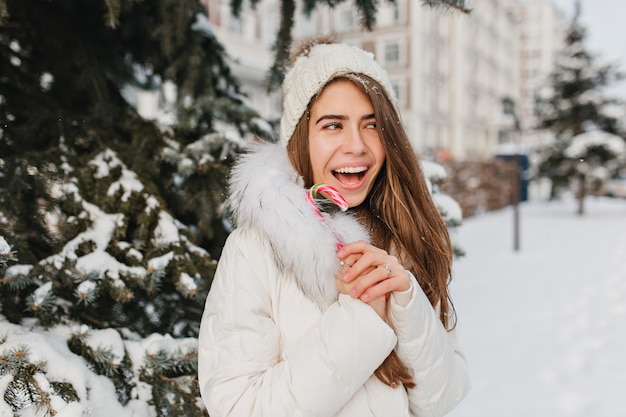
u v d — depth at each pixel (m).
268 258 1.04
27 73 2.13
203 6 2.46
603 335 4.20
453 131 30.92
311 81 1.12
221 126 2.37
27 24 2.06
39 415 1.26
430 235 1.22
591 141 14.12
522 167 20.56
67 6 2.11
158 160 2.04
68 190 1.78
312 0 2.52
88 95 2.25
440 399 1.05
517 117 9.07
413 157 1.19
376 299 0.97
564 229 11.68
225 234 2.12
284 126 1.20
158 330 1.87
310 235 0.97
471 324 4.61
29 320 1.61
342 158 1.11
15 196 1.75
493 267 7.25
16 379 1.27
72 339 1.50
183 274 1.68
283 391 0.90
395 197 1.20
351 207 1.23
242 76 14.23
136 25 2.18
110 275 1.60
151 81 2.76
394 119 1.14
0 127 1.88
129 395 1.49
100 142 1.97
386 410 1.00
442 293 1.23
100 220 1.74
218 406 0.93
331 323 0.93
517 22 44.50
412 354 1.00
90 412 1.32
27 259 1.60
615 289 5.72
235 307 1.01
